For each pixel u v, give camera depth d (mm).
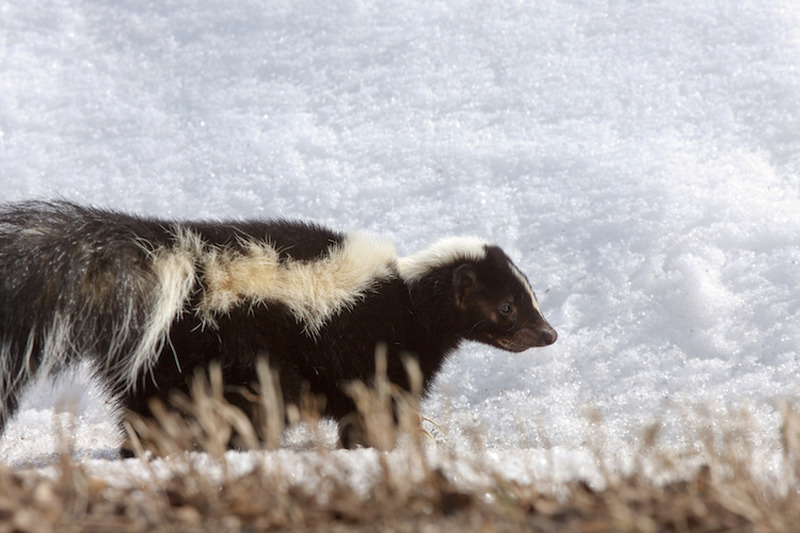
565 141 19062
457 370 15656
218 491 7496
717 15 21172
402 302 12578
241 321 11141
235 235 11664
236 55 22188
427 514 7051
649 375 15125
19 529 6625
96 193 19469
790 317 15344
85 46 22891
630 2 21969
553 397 15086
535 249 17406
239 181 19359
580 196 17984
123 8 23766
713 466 7340
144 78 22016
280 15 22938
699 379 14875
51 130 20891
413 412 11938
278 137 20062
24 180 19734
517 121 19750
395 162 19234
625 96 19875
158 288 10836
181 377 10922
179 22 23203
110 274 10750
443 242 13438
